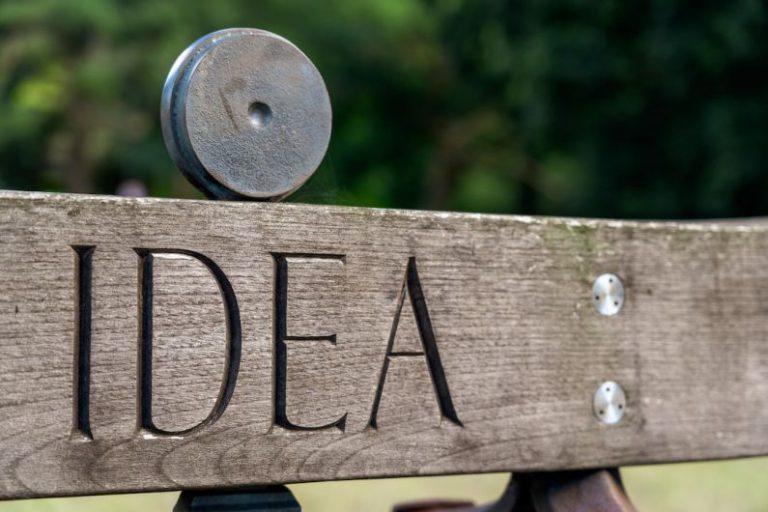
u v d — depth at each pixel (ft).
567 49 48.11
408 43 71.31
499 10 54.24
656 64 45.39
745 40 43.29
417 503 6.83
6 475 4.20
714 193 45.11
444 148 76.69
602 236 5.53
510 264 5.27
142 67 58.85
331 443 4.81
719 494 15.14
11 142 57.88
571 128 51.62
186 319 4.51
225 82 4.65
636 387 5.60
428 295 5.06
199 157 4.59
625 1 47.37
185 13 60.39
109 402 4.37
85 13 56.80
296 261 4.74
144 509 12.80
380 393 4.93
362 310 4.89
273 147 4.75
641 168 49.73
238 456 4.61
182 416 4.50
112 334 4.38
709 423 5.79
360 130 76.95
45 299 4.27
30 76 57.72
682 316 5.73
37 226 4.27
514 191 78.69
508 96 62.80
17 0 57.36
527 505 5.79
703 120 45.75
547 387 5.35
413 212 5.04
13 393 4.21
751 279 5.94
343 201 5.89
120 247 4.40
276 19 67.10
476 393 5.17
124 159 59.67
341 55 70.38
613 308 5.55
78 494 4.32
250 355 4.64
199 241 4.55
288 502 4.85
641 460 5.61
